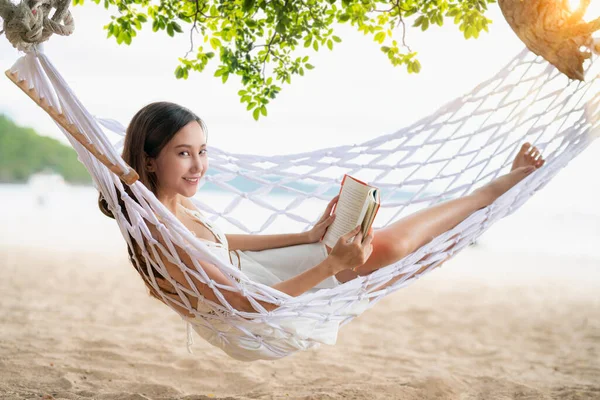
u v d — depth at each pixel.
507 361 4.01
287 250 2.37
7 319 4.48
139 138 2.02
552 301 6.94
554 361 4.03
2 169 35.31
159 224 1.83
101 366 3.31
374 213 2.00
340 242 1.98
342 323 2.23
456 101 2.75
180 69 3.02
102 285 6.62
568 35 2.04
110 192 1.88
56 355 3.45
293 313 1.99
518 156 2.68
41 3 1.56
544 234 19.80
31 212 21.86
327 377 3.34
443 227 2.37
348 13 2.94
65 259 8.96
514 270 10.92
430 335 4.84
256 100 3.07
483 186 2.54
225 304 1.92
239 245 2.42
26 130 37.03
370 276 2.05
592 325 5.36
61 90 1.60
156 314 5.11
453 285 8.22
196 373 3.31
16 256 8.86
